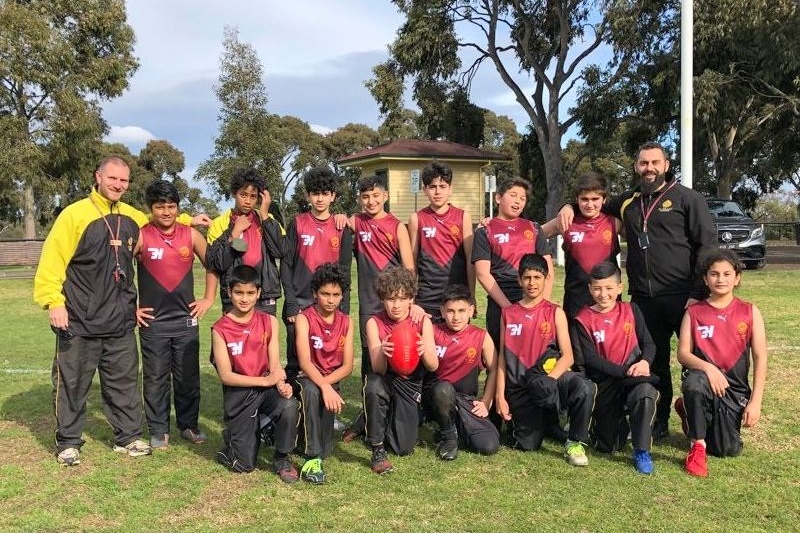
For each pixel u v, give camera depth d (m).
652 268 4.71
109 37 26.19
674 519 3.47
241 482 4.09
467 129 25.33
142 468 4.36
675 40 20.31
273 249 4.99
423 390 4.58
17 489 3.98
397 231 5.03
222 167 24.09
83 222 4.42
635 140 23.59
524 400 4.55
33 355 8.30
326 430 4.32
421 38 22.17
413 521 3.49
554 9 21.91
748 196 41.88
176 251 4.79
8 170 22.66
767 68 17.94
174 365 4.88
